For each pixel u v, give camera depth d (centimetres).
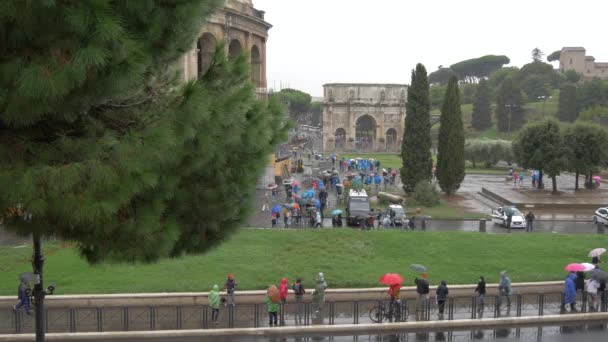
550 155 6550
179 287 2883
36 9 836
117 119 1123
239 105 1225
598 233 4453
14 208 963
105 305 2719
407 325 2589
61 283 2927
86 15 846
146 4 991
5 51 902
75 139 996
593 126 6625
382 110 14762
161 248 1074
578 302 3002
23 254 3456
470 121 18500
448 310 2781
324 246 3759
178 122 1054
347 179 7750
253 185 1406
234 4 5834
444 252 3706
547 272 3328
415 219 5131
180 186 1235
